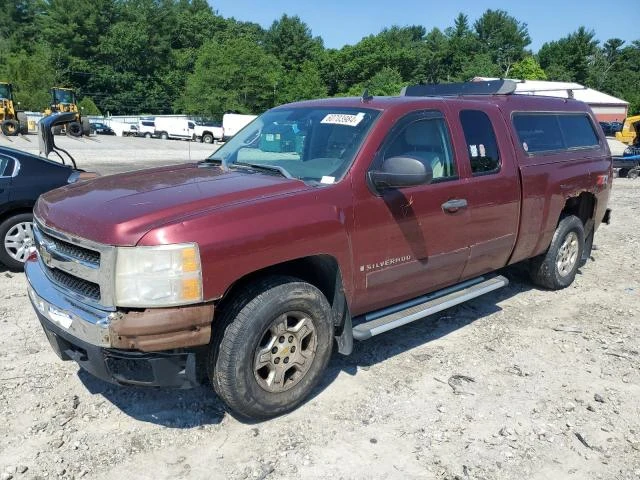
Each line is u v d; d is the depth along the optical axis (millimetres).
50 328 3490
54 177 6785
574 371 4453
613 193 15484
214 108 66562
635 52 110438
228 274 3209
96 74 85000
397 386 4129
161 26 90875
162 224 3111
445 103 4660
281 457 3303
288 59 105062
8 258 6566
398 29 117062
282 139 4445
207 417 3693
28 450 3312
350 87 96312
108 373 3248
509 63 109688
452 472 3207
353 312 4051
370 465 3252
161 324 3059
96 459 3256
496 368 4465
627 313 5770
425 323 5348
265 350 3492
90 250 3191
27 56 82438
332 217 3672
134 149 31672
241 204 3387
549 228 5805
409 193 4137
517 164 5188
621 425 3717
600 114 54000
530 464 3303
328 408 3820
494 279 5242
